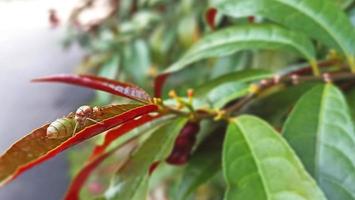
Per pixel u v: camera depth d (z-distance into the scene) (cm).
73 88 346
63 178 264
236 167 39
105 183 124
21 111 354
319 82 49
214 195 95
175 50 138
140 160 42
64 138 33
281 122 49
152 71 142
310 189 36
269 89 50
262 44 51
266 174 38
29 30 513
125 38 146
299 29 49
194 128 45
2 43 485
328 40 49
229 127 42
